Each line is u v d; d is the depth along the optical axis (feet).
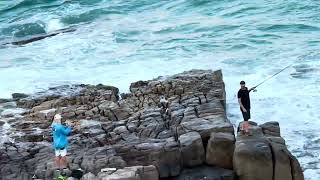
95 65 90.17
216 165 54.19
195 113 61.05
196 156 54.24
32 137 61.36
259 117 69.26
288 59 86.84
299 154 59.98
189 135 55.16
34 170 54.24
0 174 54.03
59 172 51.75
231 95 76.18
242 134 54.85
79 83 82.38
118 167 52.90
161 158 53.31
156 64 88.33
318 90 75.41
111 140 58.49
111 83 81.61
